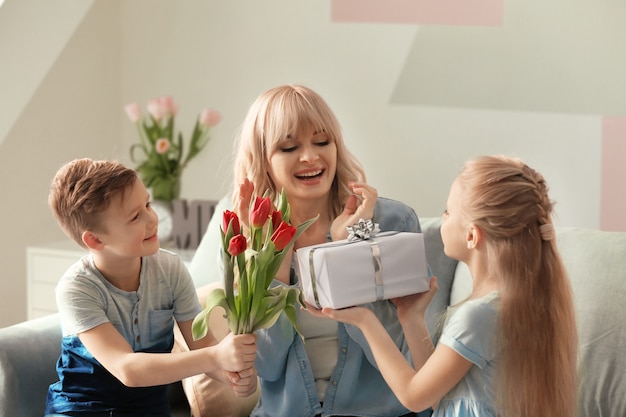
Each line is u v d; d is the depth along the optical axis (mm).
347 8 3443
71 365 2006
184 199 3680
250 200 1906
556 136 3145
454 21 3262
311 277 1813
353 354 2023
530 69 3162
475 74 3252
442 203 3361
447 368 1727
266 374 2047
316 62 3531
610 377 2016
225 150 3748
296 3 3537
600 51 3057
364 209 2008
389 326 2055
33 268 3379
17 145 3447
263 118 2047
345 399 2029
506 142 3229
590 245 2145
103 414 1978
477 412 1743
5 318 3488
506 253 1737
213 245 2506
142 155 3896
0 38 3406
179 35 3775
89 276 1979
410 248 1847
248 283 1780
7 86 3424
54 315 2273
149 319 2039
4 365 2051
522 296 1725
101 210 1893
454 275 2312
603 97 3064
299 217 2105
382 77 3416
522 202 1739
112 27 3836
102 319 1941
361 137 3486
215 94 3740
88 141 3768
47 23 3545
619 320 2025
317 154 2021
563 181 3150
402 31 3354
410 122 3385
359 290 1800
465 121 3287
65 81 3621
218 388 2180
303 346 2031
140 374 1846
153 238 1959
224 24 3686
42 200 3592
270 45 3609
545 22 3123
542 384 1722
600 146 3080
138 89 3883
